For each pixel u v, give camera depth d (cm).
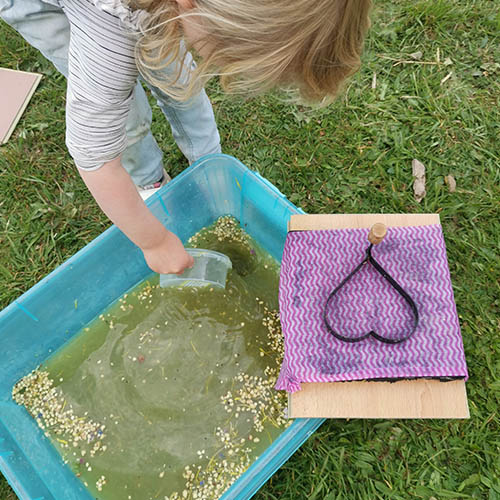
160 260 99
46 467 106
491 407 113
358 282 98
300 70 63
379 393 88
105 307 126
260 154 146
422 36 164
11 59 161
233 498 86
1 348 109
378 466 108
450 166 143
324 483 107
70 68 70
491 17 166
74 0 65
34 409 116
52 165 145
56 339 121
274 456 89
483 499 104
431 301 95
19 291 129
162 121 151
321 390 89
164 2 59
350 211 138
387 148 147
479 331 121
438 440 110
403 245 101
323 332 93
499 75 158
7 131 150
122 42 66
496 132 148
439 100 153
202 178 121
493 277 127
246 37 58
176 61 85
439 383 89
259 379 115
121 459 109
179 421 112
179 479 106
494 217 135
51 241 135
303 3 55
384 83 156
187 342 120
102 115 72
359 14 59
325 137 147
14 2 82
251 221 131
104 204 83
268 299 124
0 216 139
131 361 119
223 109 151
